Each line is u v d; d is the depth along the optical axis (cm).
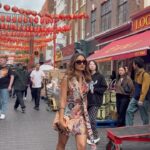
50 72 2005
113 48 1747
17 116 1349
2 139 901
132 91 1012
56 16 2058
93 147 542
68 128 528
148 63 1645
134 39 1608
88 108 828
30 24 2241
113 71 2019
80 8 3219
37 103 1595
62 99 538
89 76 554
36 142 867
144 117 922
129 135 673
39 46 3544
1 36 2806
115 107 1108
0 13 1984
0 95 1261
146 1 1764
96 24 2652
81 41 2855
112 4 2277
